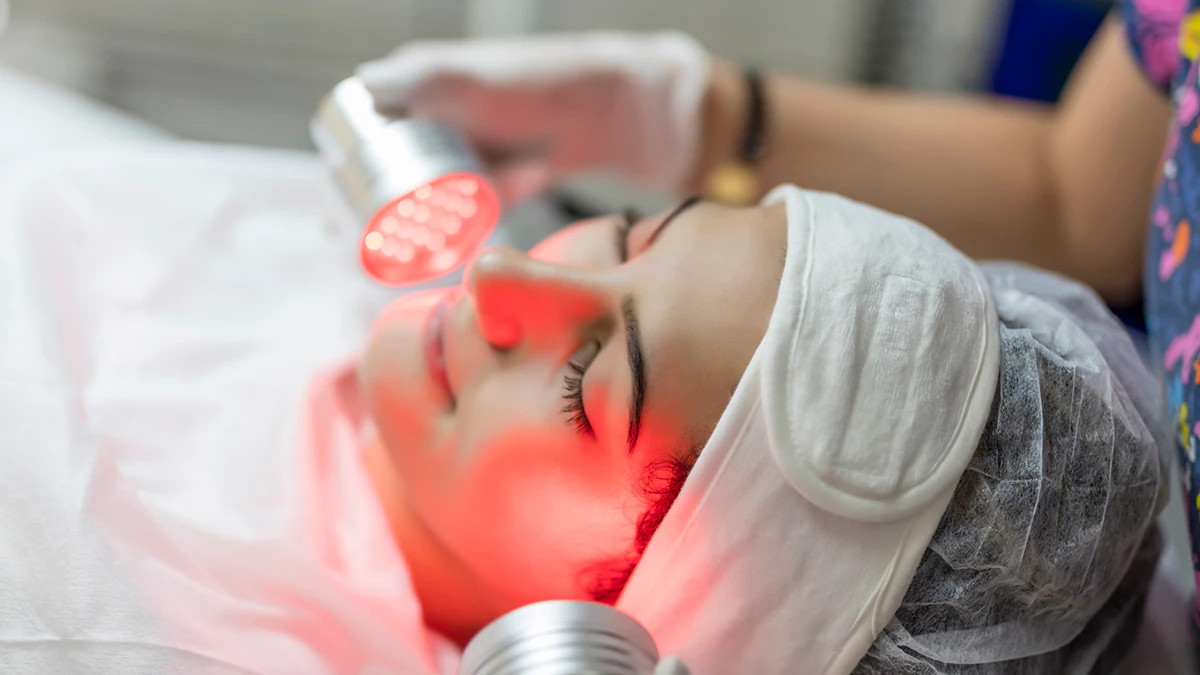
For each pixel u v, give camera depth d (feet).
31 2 4.20
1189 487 1.91
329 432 2.42
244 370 2.55
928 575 1.79
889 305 1.78
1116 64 3.20
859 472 1.69
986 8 5.09
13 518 1.72
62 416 1.91
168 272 2.78
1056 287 2.29
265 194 3.24
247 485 2.16
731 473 1.73
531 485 1.88
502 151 2.96
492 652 1.56
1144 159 3.11
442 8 4.63
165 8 4.30
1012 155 3.41
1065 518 1.83
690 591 1.78
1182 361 1.99
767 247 1.90
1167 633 2.22
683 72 3.05
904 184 3.31
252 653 1.77
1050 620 1.93
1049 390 1.87
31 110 3.37
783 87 3.39
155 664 1.62
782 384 1.69
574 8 4.78
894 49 5.21
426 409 2.04
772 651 1.77
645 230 2.10
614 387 1.82
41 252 2.42
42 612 1.62
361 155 2.35
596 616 1.58
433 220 2.39
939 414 1.73
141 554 1.80
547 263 1.91
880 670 1.81
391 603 1.99
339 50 4.54
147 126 4.11
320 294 3.02
